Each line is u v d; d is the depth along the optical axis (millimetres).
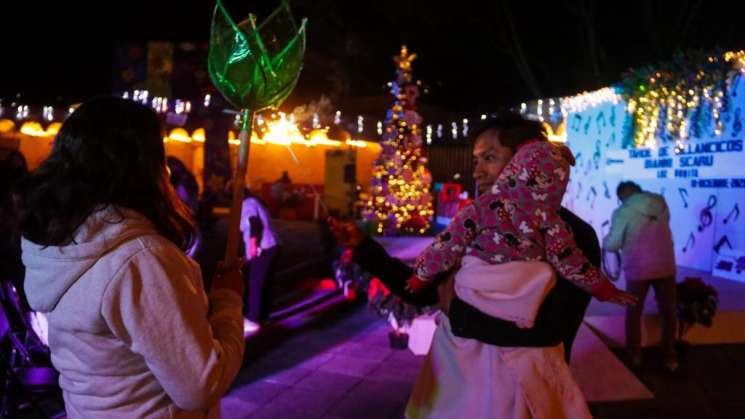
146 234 1391
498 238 1929
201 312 1411
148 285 1328
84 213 1326
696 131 8562
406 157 11906
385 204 11758
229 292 1662
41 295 1381
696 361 5480
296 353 5500
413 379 4859
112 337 1362
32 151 19906
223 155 13188
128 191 1402
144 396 1396
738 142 8133
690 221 9125
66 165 1350
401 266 2246
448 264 2012
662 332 5180
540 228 1899
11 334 3379
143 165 1438
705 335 5980
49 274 1351
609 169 10883
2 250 5020
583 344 5117
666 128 9016
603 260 7531
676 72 8367
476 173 2193
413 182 11805
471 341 1980
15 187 1396
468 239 1987
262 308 6293
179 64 12859
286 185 21516
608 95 9836
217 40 1702
